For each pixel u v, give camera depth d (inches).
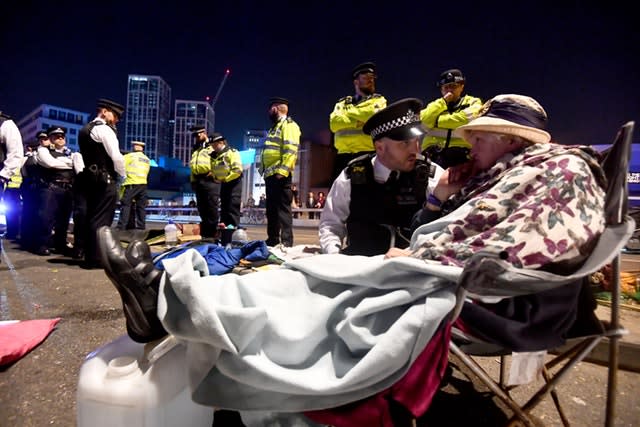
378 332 41.9
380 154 86.6
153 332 45.5
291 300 45.5
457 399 68.9
